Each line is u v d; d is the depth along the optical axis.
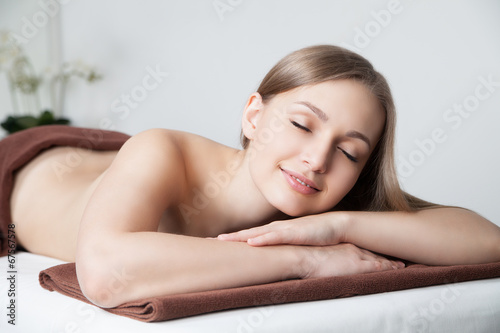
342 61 1.20
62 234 1.55
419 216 1.34
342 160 1.20
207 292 0.93
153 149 1.18
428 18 2.75
